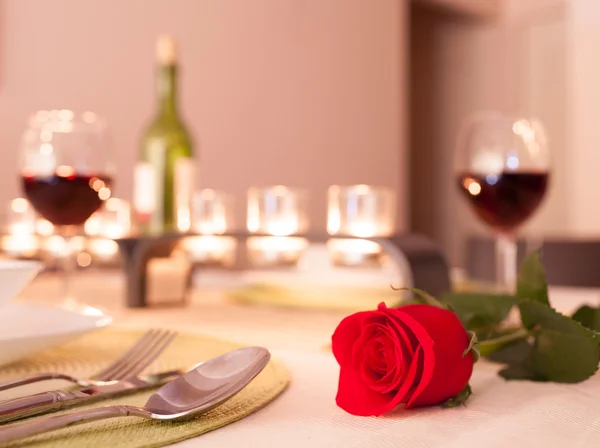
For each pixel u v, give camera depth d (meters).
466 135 0.87
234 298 0.91
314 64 2.84
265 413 0.46
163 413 0.42
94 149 0.86
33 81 1.79
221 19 2.40
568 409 0.47
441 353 0.47
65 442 0.38
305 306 0.84
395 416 0.46
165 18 2.19
